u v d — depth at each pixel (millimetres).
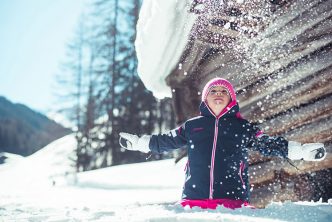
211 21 4613
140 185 14203
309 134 3799
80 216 2783
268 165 4242
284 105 4137
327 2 3707
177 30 4980
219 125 2895
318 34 3779
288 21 4090
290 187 3922
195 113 5789
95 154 32375
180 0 4645
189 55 5324
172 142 3012
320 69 3754
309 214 2223
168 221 2195
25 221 2918
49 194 12156
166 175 15719
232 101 2945
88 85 33594
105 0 31531
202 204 2686
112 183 15875
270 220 1979
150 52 5367
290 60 4078
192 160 2877
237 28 4535
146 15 5281
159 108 31250
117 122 30688
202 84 5555
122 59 31344
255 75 4527
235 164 2811
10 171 42375
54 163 42406
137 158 30266
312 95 3838
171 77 5828
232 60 4891
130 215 2533
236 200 2705
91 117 32062
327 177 3758
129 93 31141
